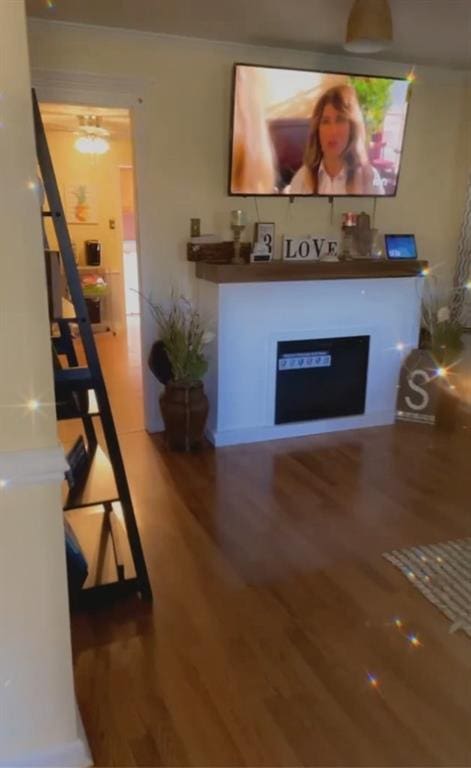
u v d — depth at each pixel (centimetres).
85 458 233
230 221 375
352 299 385
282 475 330
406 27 315
